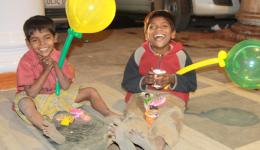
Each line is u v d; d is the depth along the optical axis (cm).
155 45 227
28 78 226
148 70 235
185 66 235
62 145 201
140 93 230
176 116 203
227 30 561
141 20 745
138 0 629
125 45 488
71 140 206
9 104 267
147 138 179
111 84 315
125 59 409
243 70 212
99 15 215
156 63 234
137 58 237
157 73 222
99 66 376
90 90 238
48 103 228
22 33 323
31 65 227
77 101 240
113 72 353
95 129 221
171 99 222
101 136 212
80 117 229
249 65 210
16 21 318
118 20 757
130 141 177
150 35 227
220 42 523
